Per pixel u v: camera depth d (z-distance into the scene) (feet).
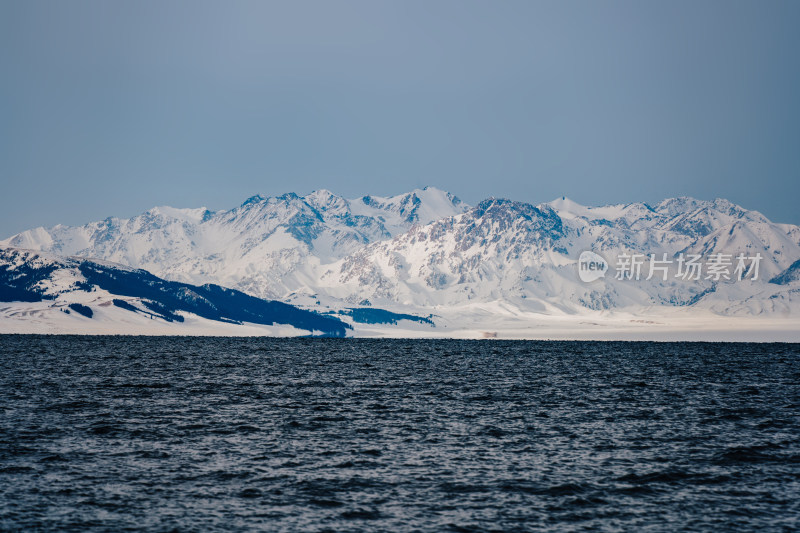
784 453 449.48
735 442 483.92
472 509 339.16
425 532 311.06
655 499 354.74
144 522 318.45
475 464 419.13
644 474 398.01
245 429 523.29
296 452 447.83
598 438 497.87
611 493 363.76
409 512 335.06
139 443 467.93
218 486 371.76
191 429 520.42
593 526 318.45
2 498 344.28
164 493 358.64
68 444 460.14
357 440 485.97
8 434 485.97
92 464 410.11
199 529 311.88
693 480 387.14
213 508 338.13
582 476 393.91
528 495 360.28
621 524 320.70
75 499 346.54
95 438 481.05
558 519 326.85
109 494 355.56
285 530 312.09
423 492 364.58
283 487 371.35
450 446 468.34
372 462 423.23
